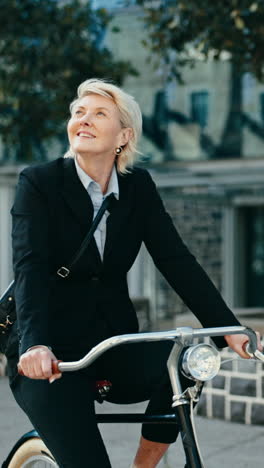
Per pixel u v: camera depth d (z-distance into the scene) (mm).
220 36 7492
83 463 2611
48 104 9172
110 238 2908
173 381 2535
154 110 15172
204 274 3025
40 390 2709
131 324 2992
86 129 2861
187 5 7496
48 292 2725
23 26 9117
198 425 6223
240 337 2854
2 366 8586
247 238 18031
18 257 2768
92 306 2896
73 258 2859
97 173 2920
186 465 2521
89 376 2896
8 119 9312
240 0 7125
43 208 2846
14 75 9094
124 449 5453
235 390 6324
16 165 15430
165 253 3041
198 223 17688
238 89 14742
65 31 9195
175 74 8586
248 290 18125
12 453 3141
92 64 9133
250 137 14719
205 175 15266
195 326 6961
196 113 15047
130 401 3092
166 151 15195
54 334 2855
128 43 14391
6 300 2939
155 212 3055
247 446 5582
